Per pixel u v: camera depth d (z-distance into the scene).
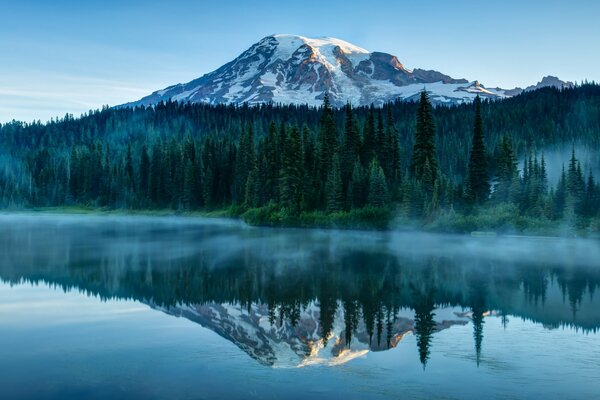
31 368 18.98
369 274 43.16
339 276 42.16
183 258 53.19
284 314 29.02
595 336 24.30
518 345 22.67
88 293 34.94
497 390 17.34
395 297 34.00
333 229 94.44
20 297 33.31
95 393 16.69
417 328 25.89
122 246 64.69
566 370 19.33
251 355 20.88
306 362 20.12
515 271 45.34
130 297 33.66
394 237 79.38
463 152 166.25
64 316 27.88
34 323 26.11
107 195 166.50
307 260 51.81
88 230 92.75
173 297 33.81
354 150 107.62
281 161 111.25
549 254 58.12
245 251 59.44
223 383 17.64
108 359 20.11
